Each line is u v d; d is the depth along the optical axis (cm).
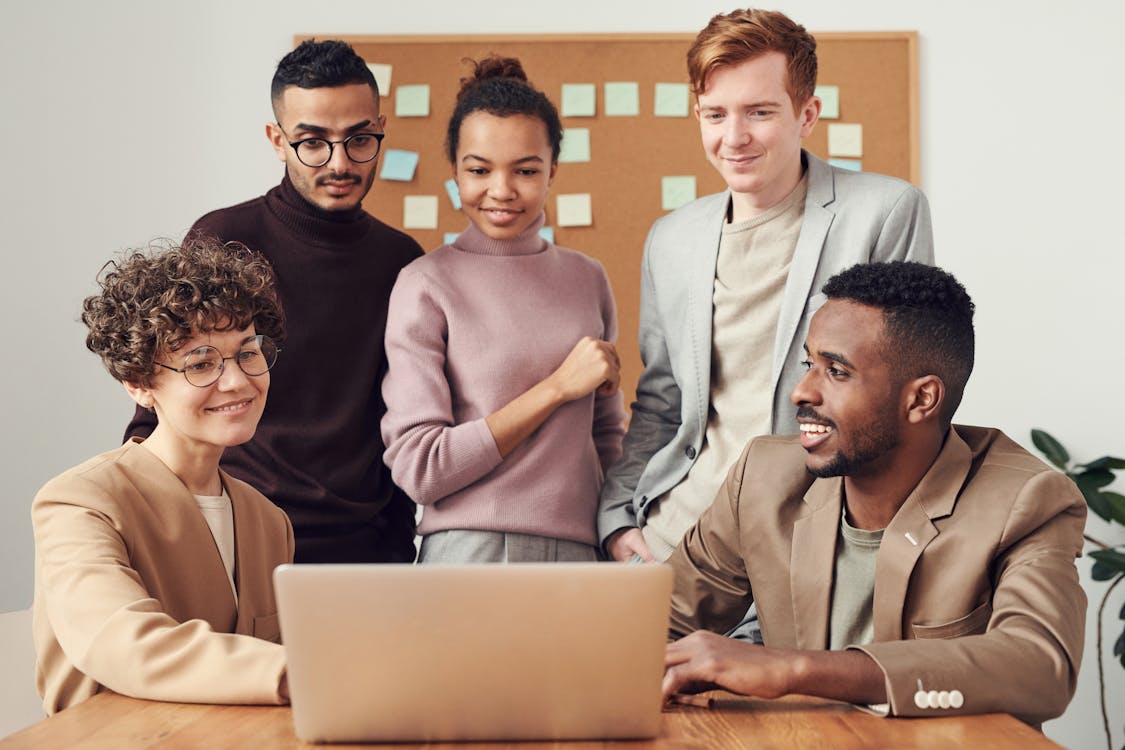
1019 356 316
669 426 216
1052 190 317
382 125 220
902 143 316
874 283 145
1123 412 314
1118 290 315
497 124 204
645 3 319
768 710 122
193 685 122
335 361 215
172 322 150
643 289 219
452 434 198
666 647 116
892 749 106
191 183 319
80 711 120
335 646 106
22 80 319
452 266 210
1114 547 303
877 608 143
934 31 318
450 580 106
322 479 211
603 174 318
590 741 109
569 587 106
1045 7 318
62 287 318
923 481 145
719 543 165
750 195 201
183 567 153
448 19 320
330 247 217
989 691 121
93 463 152
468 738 108
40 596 145
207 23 320
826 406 145
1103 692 298
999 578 140
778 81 194
